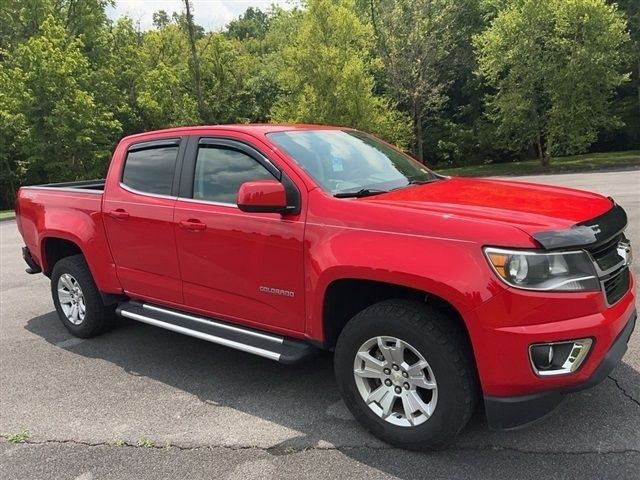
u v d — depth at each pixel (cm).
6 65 3002
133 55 3259
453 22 3181
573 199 337
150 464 324
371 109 2639
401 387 319
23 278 866
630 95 3591
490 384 284
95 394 421
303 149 384
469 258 282
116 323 570
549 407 286
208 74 3662
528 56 2725
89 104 2622
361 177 387
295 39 2811
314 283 336
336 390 408
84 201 507
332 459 318
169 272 434
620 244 327
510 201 329
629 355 422
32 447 350
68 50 2673
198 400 402
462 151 3944
